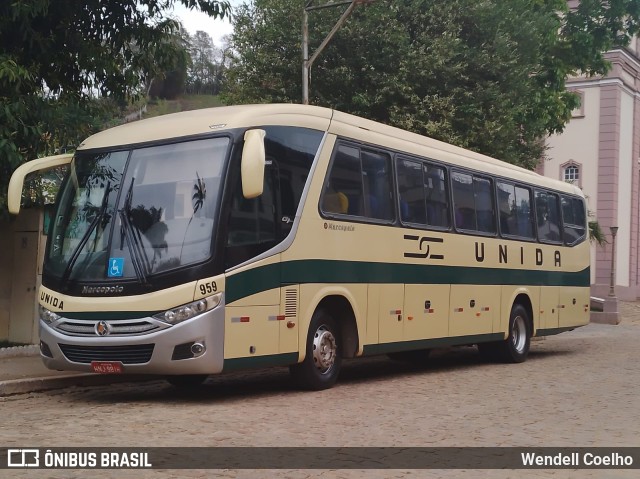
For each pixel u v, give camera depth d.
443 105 22.08
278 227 10.41
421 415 9.55
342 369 15.40
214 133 10.05
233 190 9.84
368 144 12.30
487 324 15.50
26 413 9.22
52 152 14.28
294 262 10.59
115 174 10.31
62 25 14.34
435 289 13.77
